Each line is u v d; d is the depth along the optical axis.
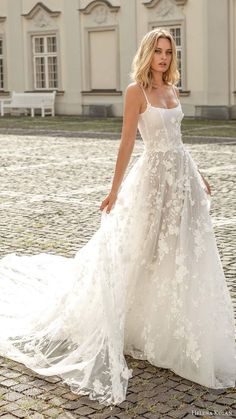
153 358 4.98
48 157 17.23
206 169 14.71
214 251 4.90
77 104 32.53
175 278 4.87
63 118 31.19
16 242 8.75
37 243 8.68
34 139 21.88
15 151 18.64
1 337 5.48
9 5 34.44
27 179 13.91
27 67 34.22
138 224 5.04
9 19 34.56
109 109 31.33
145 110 5.03
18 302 6.05
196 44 28.30
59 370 4.84
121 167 5.07
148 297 5.04
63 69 32.88
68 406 4.43
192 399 4.52
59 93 33.06
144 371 4.95
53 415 4.31
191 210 4.95
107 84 31.58
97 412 4.36
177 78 5.18
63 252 8.20
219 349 4.84
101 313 4.95
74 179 13.77
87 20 31.56
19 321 5.70
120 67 30.84
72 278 5.27
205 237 4.89
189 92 28.80
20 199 11.79
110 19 30.83
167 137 5.03
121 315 4.82
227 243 8.50
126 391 4.61
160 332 4.95
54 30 32.81
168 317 4.91
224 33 27.39
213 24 27.56
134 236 5.04
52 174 14.49
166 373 4.91
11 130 25.42
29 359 5.07
